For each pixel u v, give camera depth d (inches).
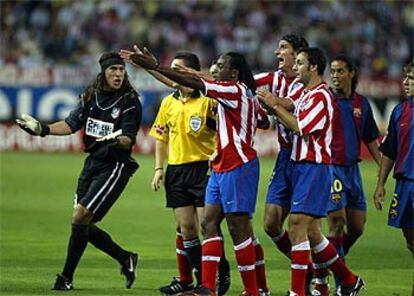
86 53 4574.3
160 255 1664.6
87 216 1302.9
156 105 4018.2
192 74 1118.4
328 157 1149.1
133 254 1344.7
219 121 1152.2
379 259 1652.3
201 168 1274.6
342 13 4864.7
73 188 2736.2
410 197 1205.1
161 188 2822.3
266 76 1304.1
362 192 1363.2
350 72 1339.8
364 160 3823.8
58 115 4057.6
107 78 1307.8
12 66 4227.4
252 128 1153.4
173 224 2080.5
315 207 1145.4
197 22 4795.8
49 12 4776.1
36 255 1633.9
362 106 1353.3
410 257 1675.7
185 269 1298.0
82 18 4763.8
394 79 3966.5
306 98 1142.3
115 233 1936.5
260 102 1135.0
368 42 4758.9
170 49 4675.2
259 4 4884.4
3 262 1555.1
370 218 2209.6
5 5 4741.6
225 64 1163.3
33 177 3009.4
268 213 1241.4
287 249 1266.0
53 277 1414.9
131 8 4810.5
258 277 1246.3
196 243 1275.8
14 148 4079.7
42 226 2006.6
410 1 4945.9
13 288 1314.0
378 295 1318.9
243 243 1167.6
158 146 1333.7
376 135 1373.0
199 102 1270.9
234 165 1144.2
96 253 1660.9
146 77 4015.8
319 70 1148.5
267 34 4778.5
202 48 4697.3
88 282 1379.2
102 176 1310.3
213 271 1157.7
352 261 1628.9
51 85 4060.0
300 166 1150.3
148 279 1419.8
